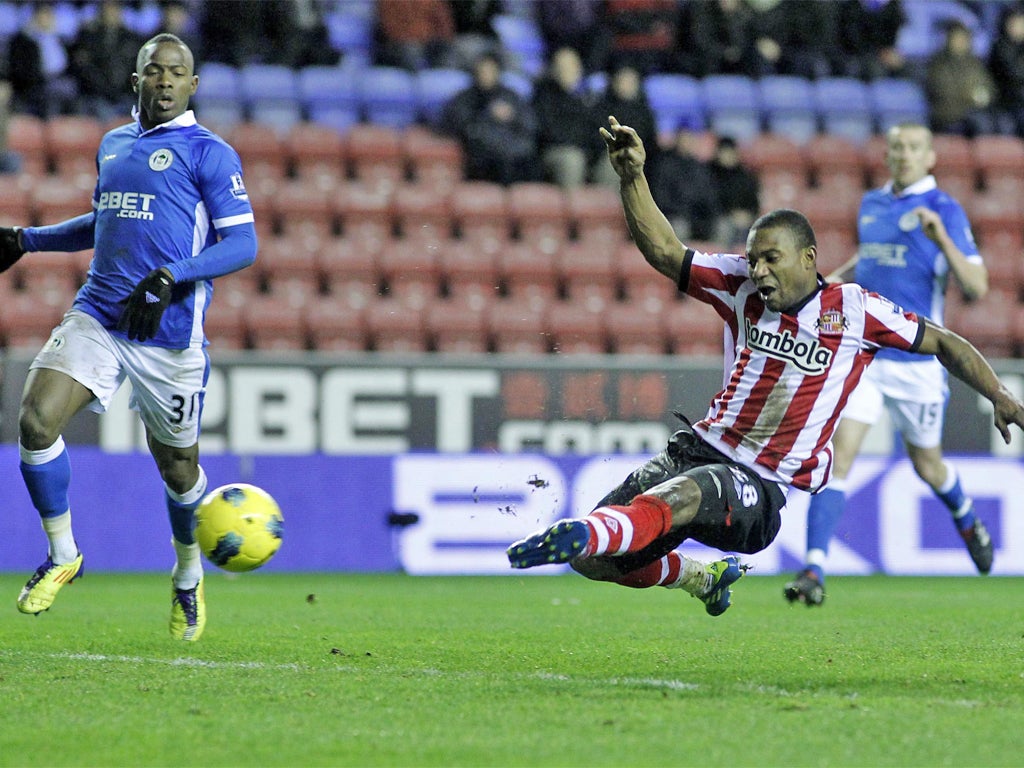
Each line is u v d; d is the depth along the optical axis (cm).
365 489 4125
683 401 4159
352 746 1393
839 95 6275
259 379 4084
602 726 1484
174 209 2069
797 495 4266
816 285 1864
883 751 1361
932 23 6931
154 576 3931
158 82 2077
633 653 2155
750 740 1409
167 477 2186
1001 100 6169
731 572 2061
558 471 4147
